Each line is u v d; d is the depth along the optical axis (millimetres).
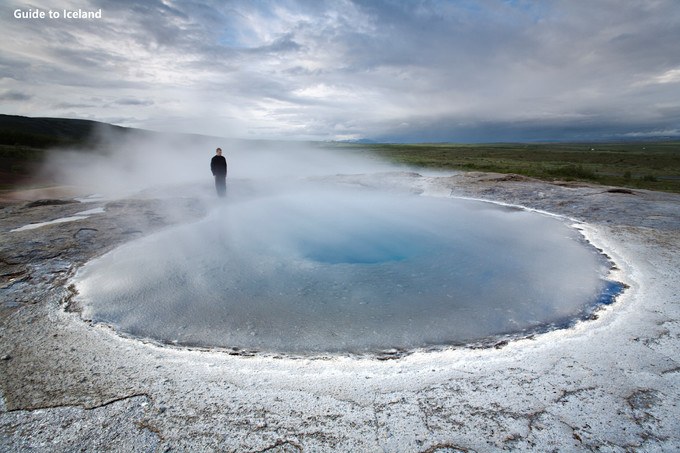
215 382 2031
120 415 1758
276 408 1808
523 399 1832
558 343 2400
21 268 3906
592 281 3518
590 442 1549
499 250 4719
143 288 3467
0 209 7270
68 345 2438
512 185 10102
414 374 2096
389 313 2998
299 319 2893
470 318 2879
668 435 1571
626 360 2143
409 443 1570
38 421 1717
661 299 2988
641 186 15461
